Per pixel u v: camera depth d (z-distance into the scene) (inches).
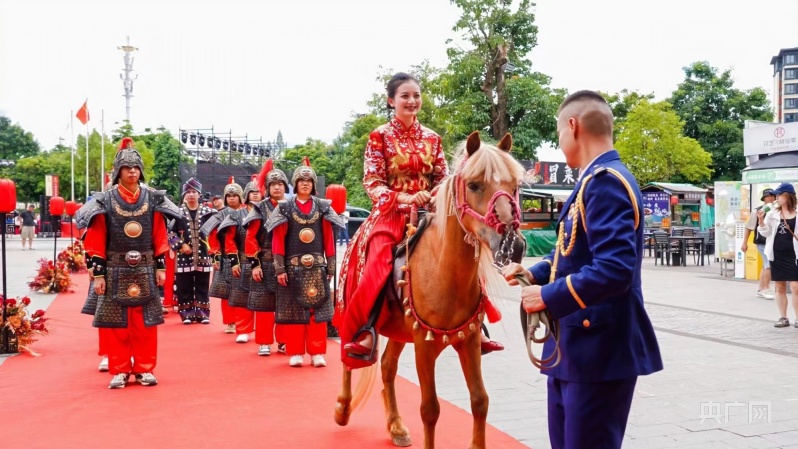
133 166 237.1
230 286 341.4
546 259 118.4
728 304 450.6
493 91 1115.3
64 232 1337.4
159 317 240.5
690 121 1427.2
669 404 209.5
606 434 103.7
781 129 593.3
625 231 96.7
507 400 217.9
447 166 179.8
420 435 179.8
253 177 416.8
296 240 268.5
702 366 263.0
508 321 375.6
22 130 2618.1
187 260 379.9
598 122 108.7
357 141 1093.1
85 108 1318.9
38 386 234.2
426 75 1067.3
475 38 1088.8
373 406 209.9
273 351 302.7
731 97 1430.9
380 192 167.3
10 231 1493.6
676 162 1197.7
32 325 304.7
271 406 209.0
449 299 143.0
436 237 146.3
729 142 1384.1
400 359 288.5
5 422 190.9
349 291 176.2
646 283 587.2
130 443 172.2
